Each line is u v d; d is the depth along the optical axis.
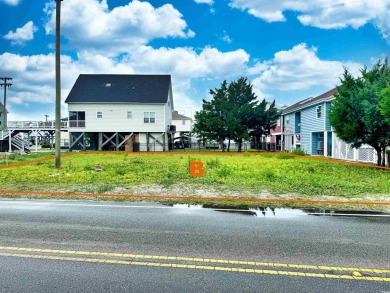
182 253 4.54
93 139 41.78
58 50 16.69
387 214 7.05
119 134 41.12
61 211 7.22
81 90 41.59
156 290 3.44
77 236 5.32
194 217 6.69
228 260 4.30
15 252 4.56
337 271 3.97
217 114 39.69
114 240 5.11
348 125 17.23
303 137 34.94
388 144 17.41
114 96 40.91
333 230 5.75
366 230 5.77
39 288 3.47
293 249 4.73
